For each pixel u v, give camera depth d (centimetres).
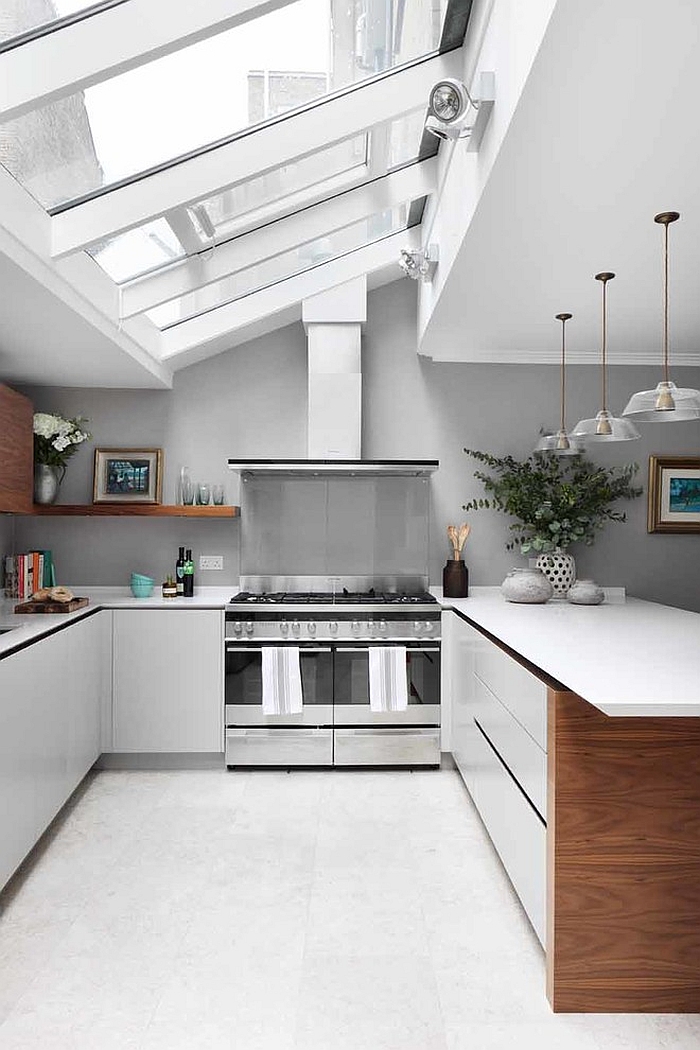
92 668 412
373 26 238
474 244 301
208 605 434
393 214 398
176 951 248
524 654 269
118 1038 206
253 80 251
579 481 484
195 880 298
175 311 422
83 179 270
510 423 498
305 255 410
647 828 222
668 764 223
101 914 272
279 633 434
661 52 178
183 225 321
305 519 478
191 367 497
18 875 302
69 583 493
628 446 495
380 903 281
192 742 435
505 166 236
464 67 270
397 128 302
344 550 479
